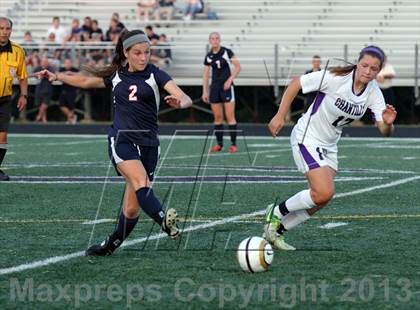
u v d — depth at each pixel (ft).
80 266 46.55
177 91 46.93
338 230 57.98
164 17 188.03
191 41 183.01
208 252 50.03
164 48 171.94
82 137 147.64
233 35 183.11
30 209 68.13
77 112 179.63
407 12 183.32
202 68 172.76
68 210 67.51
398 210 66.95
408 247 51.78
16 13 192.85
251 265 44.27
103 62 171.22
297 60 171.01
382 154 116.88
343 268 45.75
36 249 51.49
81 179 88.22
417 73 167.22
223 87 117.50
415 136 149.28
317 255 49.24
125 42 47.44
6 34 86.02
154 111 48.11
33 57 170.50
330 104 48.85
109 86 49.06
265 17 185.47
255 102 174.60
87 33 173.99
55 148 126.31
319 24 183.62
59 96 174.50
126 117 47.67
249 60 172.04
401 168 99.19
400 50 171.53
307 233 56.85
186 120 175.83
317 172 49.26
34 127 161.89
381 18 183.21
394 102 169.07
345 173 94.02
